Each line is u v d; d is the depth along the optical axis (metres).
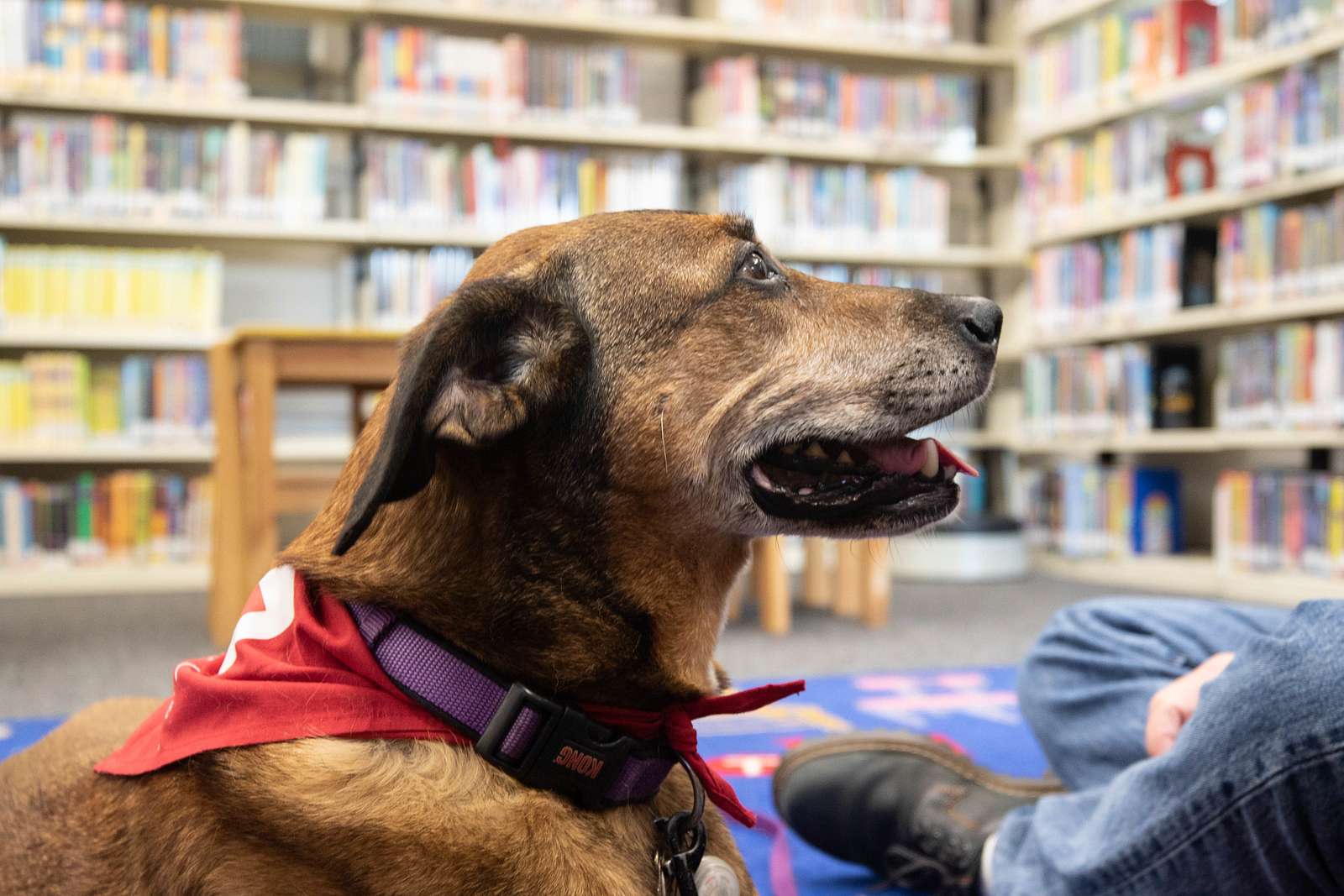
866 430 1.25
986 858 1.42
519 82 5.43
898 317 1.30
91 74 5.04
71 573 4.99
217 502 3.67
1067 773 1.61
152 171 5.10
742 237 1.29
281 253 5.71
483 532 1.02
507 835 0.93
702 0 6.01
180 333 5.23
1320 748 0.97
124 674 3.12
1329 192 4.70
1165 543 5.47
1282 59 4.69
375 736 0.95
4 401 4.98
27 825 1.02
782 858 1.53
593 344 1.11
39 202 4.98
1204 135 5.62
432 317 1.03
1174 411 5.35
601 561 1.06
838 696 2.82
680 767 1.16
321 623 1.01
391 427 0.92
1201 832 1.06
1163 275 5.26
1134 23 5.47
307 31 5.71
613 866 0.97
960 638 3.79
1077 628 1.65
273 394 3.25
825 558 4.68
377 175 5.28
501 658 1.01
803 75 5.86
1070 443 5.75
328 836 0.90
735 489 1.19
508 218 5.41
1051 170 5.96
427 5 5.34
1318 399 4.50
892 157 6.00
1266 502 4.65
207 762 0.94
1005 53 6.30
